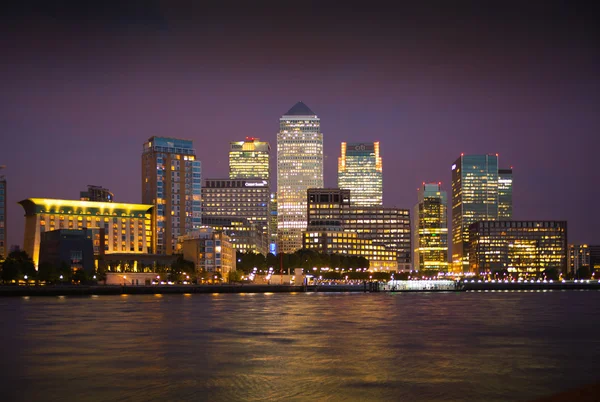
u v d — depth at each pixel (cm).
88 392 7112
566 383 7600
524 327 13575
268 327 13425
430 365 8694
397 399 6775
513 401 6719
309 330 12825
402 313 17525
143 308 19725
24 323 14388
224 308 19638
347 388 7256
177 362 8919
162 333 12331
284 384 7469
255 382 7581
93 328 13238
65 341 11150
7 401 6769
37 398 6875
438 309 19288
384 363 8838
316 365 8675
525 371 8300
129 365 8694
